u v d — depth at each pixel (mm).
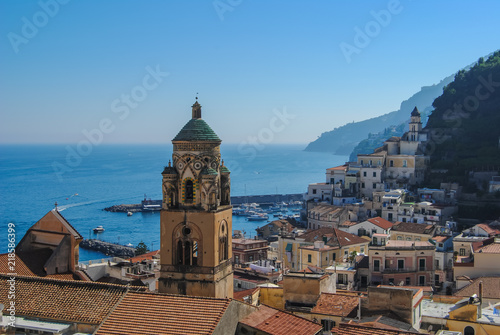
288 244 185500
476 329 77812
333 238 176125
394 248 137875
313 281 88375
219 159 78938
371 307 79125
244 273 132000
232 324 61188
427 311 84750
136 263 136000
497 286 107062
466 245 164625
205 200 75625
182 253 76750
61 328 62500
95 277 120375
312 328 65000
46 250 94562
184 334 57156
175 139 77000
